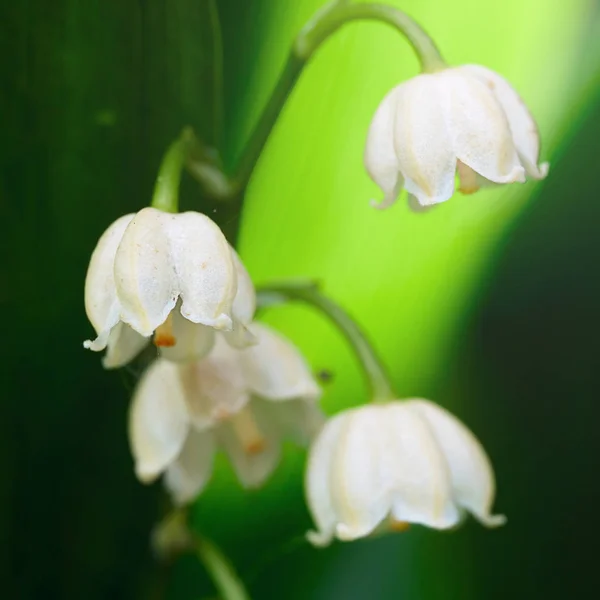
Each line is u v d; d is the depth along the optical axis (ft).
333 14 0.36
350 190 0.39
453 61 0.40
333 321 0.38
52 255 0.36
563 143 0.40
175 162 0.35
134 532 0.38
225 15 0.37
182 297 0.34
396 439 0.37
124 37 0.36
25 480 0.37
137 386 0.38
